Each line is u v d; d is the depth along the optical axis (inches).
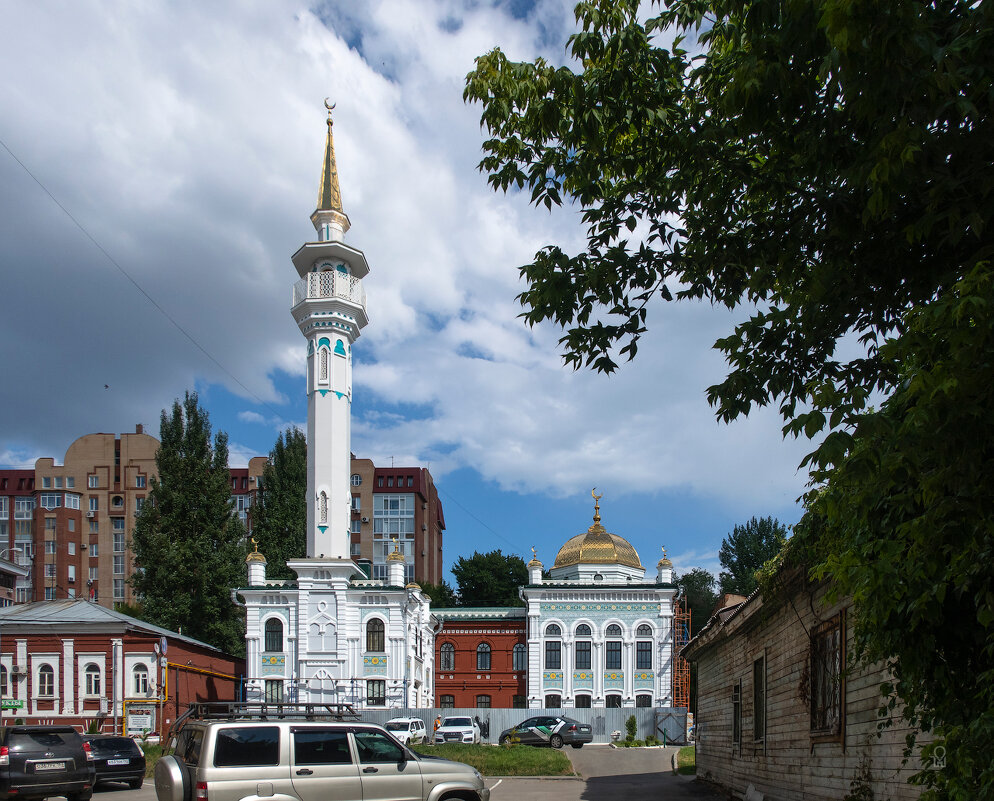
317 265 2230.6
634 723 2098.9
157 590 2246.6
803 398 343.9
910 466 234.8
